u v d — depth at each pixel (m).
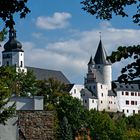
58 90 158.38
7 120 27.94
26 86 128.00
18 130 29.03
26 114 29.62
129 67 15.83
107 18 17.42
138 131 148.25
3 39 26.33
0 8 14.62
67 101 113.69
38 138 29.27
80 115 113.12
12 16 14.77
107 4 17.25
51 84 157.88
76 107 113.00
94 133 120.94
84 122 113.56
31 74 130.75
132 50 15.75
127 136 135.88
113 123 131.38
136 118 174.12
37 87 145.62
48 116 29.94
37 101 32.06
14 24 14.88
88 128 118.50
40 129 29.52
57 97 148.12
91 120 121.06
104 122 124.62
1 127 28.64
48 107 120.88
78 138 101.75
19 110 29.58
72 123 109.69
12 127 28.91
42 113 29.91
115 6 17.22
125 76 15.84
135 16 17.06
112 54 15.79
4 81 27.19
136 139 136.75
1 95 26.97
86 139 105.12
